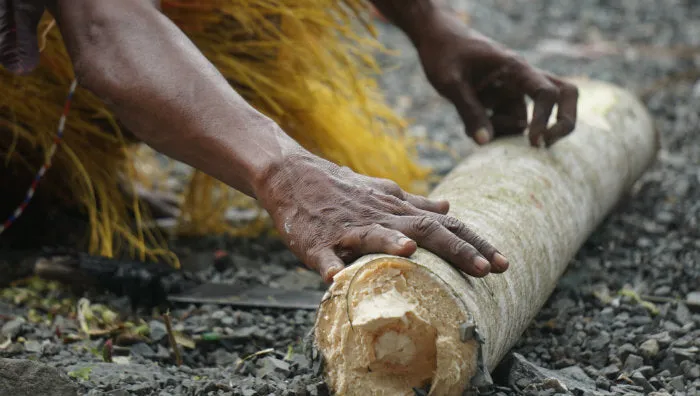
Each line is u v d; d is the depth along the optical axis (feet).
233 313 14.85
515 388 11.24
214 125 11.54
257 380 11.93
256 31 16.70
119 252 17.44
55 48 15.83
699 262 16.60
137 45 12.12
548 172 14.82
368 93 19.58
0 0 12.78
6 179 17.25
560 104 15.90
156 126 11.96
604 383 12.13
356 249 10.43
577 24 36.81
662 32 35.22
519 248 12.41
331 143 17.61
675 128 25.03
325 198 10.78
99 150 17.21
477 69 16.67
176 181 22.03
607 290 15.52
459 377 9.93
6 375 10.94
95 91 12.34
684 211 19.25
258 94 16.81
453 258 10.35
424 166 22.77
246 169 11.28
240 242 18.30
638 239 17.98
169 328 13.33
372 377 10.16
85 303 14.71
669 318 14.38
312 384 11.02
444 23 16.72
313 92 17.06
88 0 12.51
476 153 15.70
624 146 17.88
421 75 31.76
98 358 13.14
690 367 12.59
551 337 13.91
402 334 9.98
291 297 15.55
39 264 15.58
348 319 9.97
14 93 15.69
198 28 16.35
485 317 10.51
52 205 18.13
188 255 17.47
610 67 31.01
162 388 11.90
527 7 39.29
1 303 14.97
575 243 14.82
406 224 10.48
